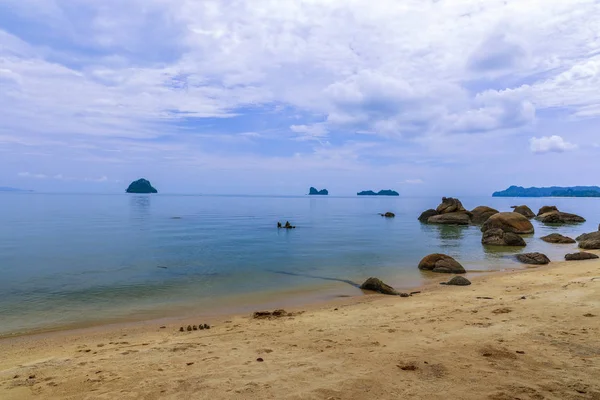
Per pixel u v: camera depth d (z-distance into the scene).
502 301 11.16
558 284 13.72
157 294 14.28
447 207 58.94
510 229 38.47
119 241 31.73
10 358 7.67
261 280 16.91
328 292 14.54
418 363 6.29
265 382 5.68
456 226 51.59
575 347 6.82
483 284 14.89
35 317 11.25
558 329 7.93
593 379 5.45
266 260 22.55
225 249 27.41
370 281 14.83
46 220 54.88
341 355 6.84
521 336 7.55
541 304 10.26
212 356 7.06
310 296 13.91
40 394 5.56
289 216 74.12
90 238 33.72
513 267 19.88
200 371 6.25
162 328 9.90
